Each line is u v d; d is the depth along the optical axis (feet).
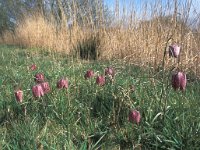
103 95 2.09
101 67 3.44
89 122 1.85
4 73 3.32
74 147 1.55
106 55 4.48
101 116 1.93
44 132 1.68
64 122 1.84
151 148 1.62
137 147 1.63
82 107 2.00
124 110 1.89
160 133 1.63
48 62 3.97
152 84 2.19
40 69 3.34
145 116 1.78
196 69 2.94
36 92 1.74
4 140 1.63
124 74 2.79
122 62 3.49
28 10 9.21
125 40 4.18
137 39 4.00
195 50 3.13
